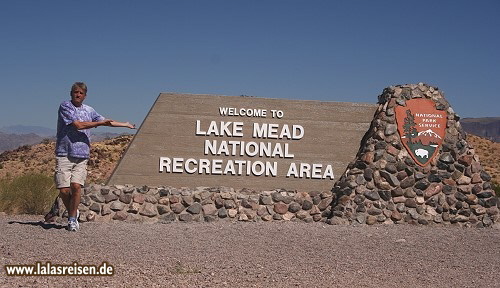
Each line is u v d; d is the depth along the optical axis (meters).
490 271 9.45
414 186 14.84
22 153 48.59
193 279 8.12
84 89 11.82
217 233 12.03
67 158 11.70
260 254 10.14
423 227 14.11
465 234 13.15
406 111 15.19
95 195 13.80
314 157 15.36
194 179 14.95
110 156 37.94
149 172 14.79
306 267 9.20
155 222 13.80
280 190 14.83
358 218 14.27
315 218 14.54
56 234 11.28
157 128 14.90
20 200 18.61
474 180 15.06
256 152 15.19
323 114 15.47
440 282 8.54
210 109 15.11
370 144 15.02
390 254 10.58
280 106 15.36
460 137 15.27
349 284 8.14
